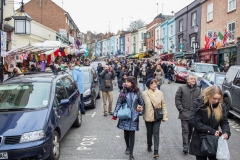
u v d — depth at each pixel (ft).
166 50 128.77
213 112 12.67
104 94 32.73
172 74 76.54
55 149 18.28
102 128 27.20
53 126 17.79
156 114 18.86
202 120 12.78
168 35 127.34
